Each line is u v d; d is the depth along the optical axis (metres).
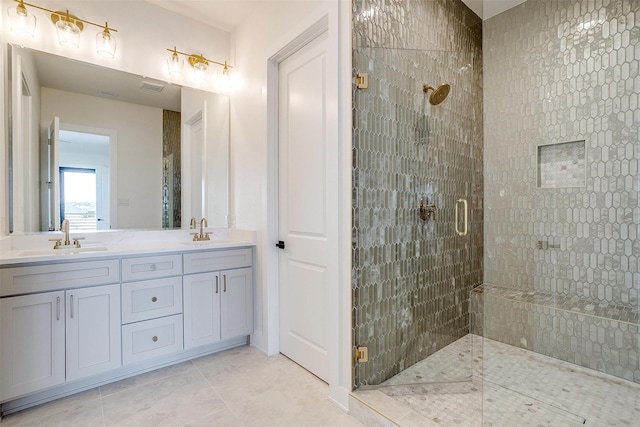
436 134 2.32
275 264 2.46
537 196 2.52
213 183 2.94
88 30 2.30
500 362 2.21
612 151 2.18
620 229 2.14
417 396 1.78
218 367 2.22
